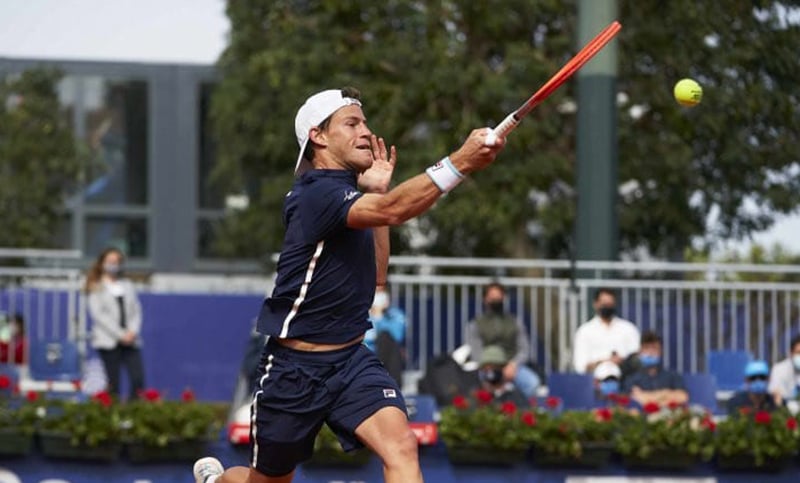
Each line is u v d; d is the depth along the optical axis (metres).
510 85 53.03
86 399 31.88
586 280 38.41
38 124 64.44
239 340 52.53
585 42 37.50
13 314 46.25
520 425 30.59
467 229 56.41
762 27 44.28
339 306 17.84
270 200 57.62
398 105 53.62
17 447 30.48
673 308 39.59
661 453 31.00
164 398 33.38
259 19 57.62
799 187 50.34
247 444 30.77
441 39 53.50
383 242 18.80
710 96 45.41
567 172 54.16
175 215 71.44
